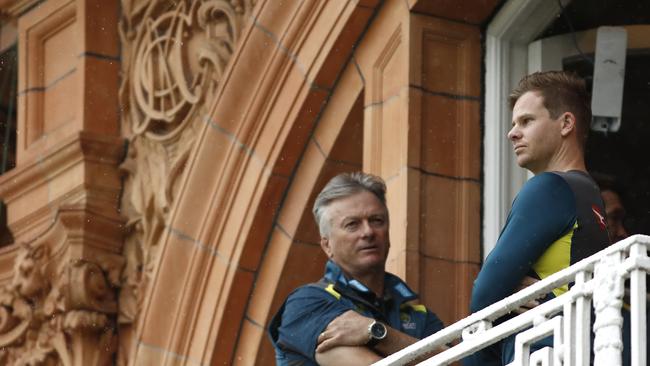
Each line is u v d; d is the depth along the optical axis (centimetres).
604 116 1352
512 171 1371
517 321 869
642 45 1438
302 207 1505
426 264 1341
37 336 1681
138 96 1652
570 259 941
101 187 1667
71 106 1719
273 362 1553
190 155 1584
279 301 1539
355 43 1431
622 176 1520
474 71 1388
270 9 1490
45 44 1772
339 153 1479
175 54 1614
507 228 948
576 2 1395
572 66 1405
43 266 1680
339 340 993
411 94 1370
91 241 1656
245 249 1537
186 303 1583
